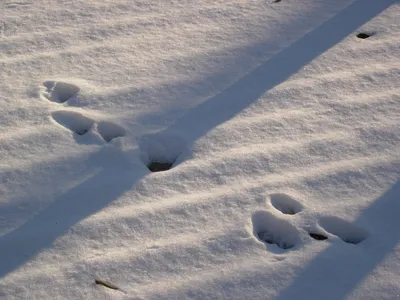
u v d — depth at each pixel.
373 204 2.28
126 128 2.55
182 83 2.77
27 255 2.08
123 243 2.12
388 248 2.13
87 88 2.72
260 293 1.99
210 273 2.04
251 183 2.34
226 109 2.65
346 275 2.04
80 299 1.95
